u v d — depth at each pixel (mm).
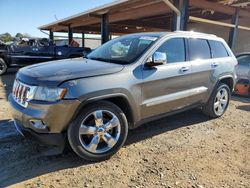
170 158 3750
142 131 4789
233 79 5852
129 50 4270
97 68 3529
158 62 3895
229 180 3227
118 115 3662
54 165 3459
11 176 3182
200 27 17391
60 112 3164
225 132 4898
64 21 17141
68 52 13469
